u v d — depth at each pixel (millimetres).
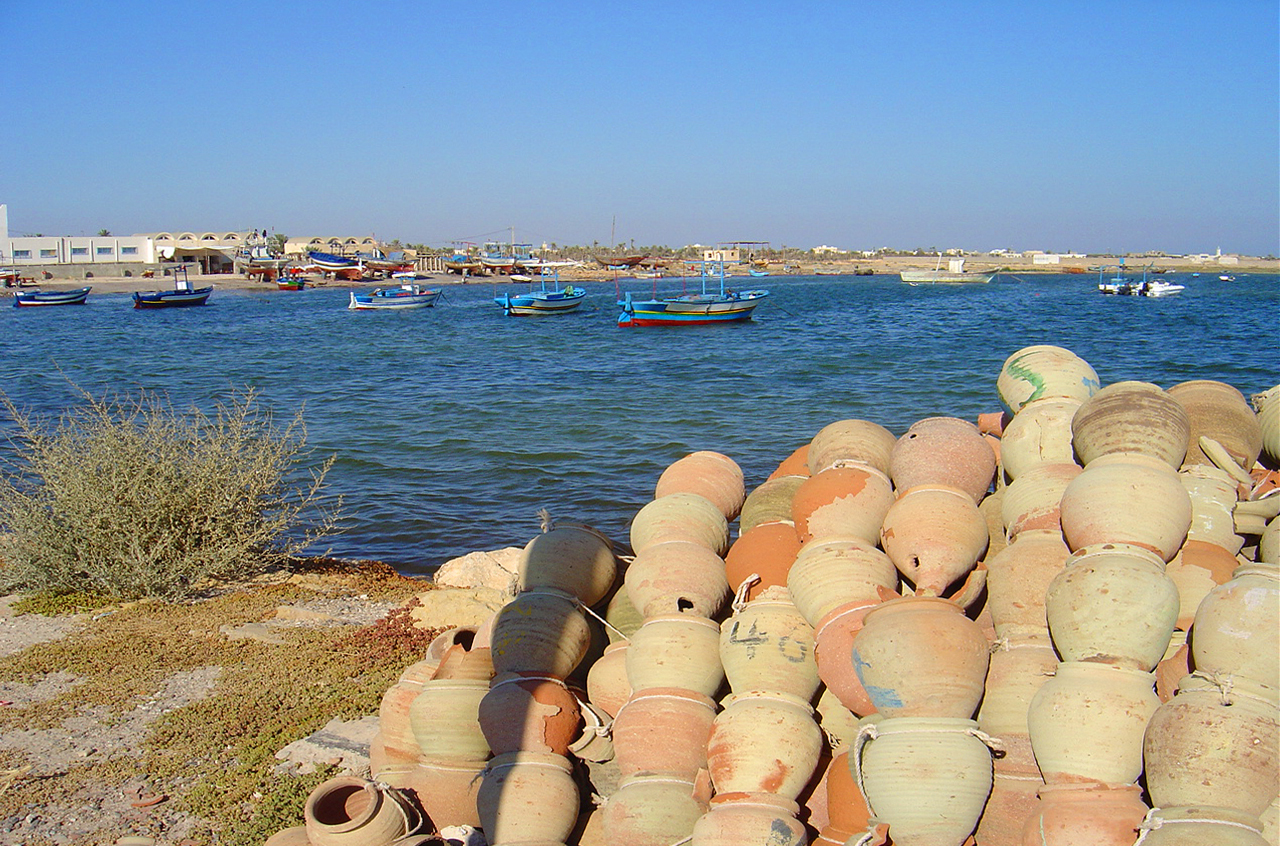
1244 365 31375
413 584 9375
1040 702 3742
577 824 4355
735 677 4348
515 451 18828
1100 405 4762
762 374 31609
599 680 4734
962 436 5109
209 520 8867
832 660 4176
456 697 4594
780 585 4789
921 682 3811
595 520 13719
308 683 6441
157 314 65750
